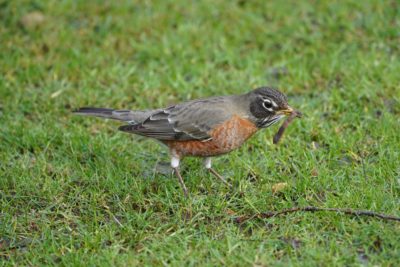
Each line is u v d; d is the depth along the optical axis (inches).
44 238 401.7
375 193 417.1
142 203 435.8
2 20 675.4
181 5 695.7
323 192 438.6
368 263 359.3
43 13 685.9
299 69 589.3
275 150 492.7
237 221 410.6
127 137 518.9
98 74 601.3
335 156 478.0
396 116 522.3
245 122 443.5
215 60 617.9
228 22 670.5
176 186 457.4
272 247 377.7
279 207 422.6
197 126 441.1
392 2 682.8
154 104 565.6
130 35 658.8
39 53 633.6
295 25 655.8
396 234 376.5
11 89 575.5
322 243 379.2
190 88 577.6
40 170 473.1
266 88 444.5
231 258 367.9
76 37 654.5
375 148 480.7
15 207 437.7
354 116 522.9
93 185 457.1
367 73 577.0
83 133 514.0
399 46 619.5
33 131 517.0
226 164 484.4
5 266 378.9
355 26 655.8
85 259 379.2
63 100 567.2
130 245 392.2
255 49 629.0
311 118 521.3
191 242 388.5
